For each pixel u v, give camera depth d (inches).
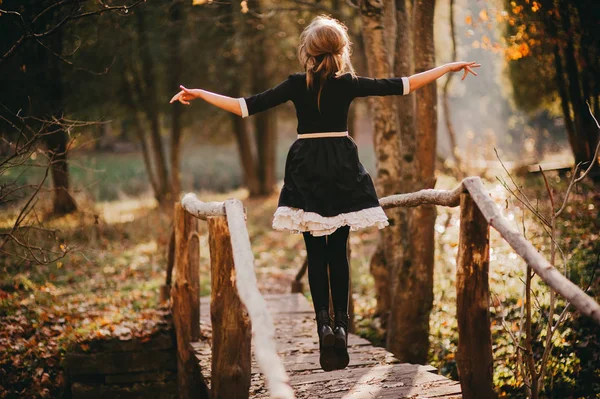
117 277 363.6
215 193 770.8
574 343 200.1
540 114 919.7
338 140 123.3
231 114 740.7
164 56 561.6
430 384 148.5
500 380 193.5
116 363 225.1
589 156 325.1
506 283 234.4
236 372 123.4
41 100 337.4
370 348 187.3
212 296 125.1
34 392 214.8
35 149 195.9
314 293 123.6
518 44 248.4
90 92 493.0
